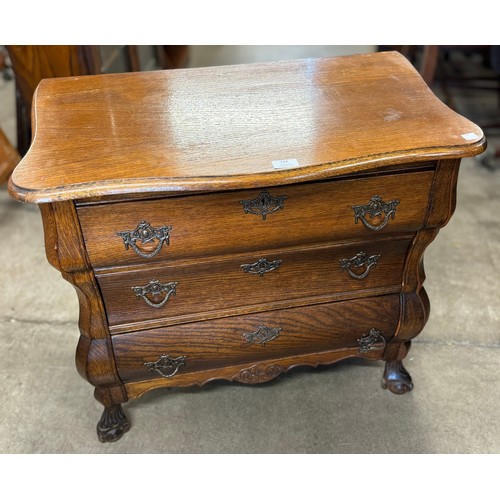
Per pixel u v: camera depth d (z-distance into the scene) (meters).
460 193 2.36
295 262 1.17
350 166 0.96
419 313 1.32
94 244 1.02
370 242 1.17
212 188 0.92
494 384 1.55
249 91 1.24
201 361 1.28
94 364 1.20
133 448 1.41
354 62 1.37
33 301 1.87
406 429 1.44
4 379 1.59
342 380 1.58
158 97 1.22
